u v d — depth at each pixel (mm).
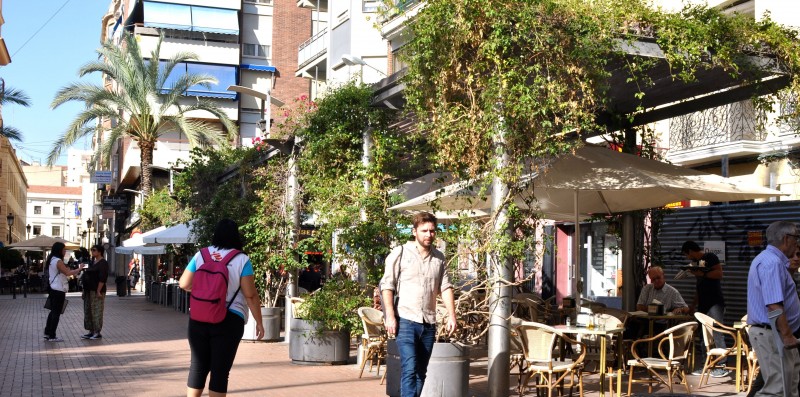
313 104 16188
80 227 132250
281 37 58031
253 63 57438
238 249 8320
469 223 10352
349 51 34500
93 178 64062
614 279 22266
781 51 10859
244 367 13711
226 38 55875
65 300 18641
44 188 156375
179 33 55188
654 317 12711
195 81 42688
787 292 7816
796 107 11672
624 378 12625
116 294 45844
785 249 7828
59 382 12070
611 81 12164
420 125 10703
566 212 15203
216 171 28109
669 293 13664
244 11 57375
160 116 42281
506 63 9742
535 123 9797
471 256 10508
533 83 9758
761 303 7812
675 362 10703
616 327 10812
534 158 10094
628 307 15250
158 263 43375
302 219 19125
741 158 19516
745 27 10719
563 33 9727
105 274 19000
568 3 9906
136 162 56906
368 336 12523
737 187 11688
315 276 26812
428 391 10117
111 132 42719
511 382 12125
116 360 14781
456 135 10078
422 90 10617
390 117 15016
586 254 23562
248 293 8148
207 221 23156
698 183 11602
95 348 16875
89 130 41781
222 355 8008
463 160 10156
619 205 14117
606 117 14031
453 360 10180
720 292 12797
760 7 17953
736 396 10727
